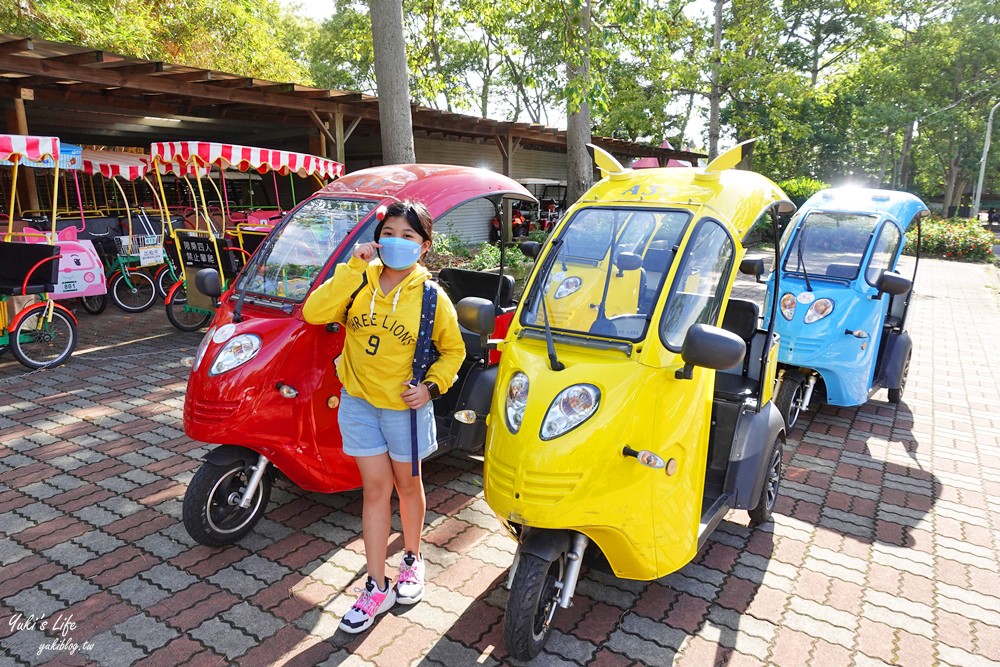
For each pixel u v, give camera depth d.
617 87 22.92
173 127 14.44
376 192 4.33
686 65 21.03
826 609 3.22
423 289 2.78
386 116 9.05
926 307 12.11
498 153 20.27
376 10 8.77
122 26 12.88
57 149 7.01
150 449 4.87
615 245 3.19
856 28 29.88
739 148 3.29
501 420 2.85
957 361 8.23
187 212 12.43
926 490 4.59
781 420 3.78
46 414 5.52
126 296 9.61
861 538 3.92
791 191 27.56
